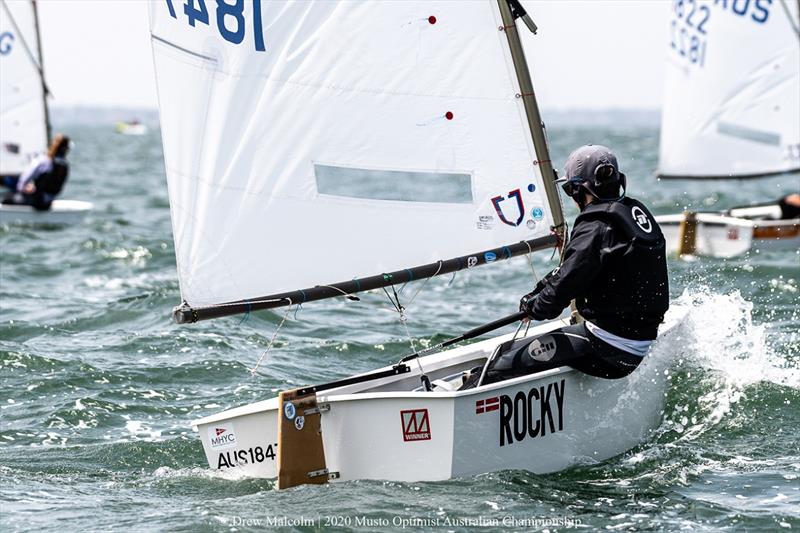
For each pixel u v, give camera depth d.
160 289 38.47
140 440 21.36
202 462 20.16
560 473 18.48
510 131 19.45
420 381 20.61
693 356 22.47
